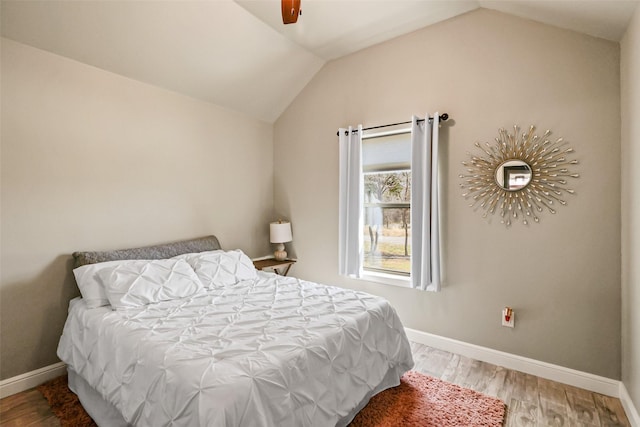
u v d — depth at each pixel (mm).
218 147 3639
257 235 4082
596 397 2236
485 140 2703
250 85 3566
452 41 2859
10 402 2193
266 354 1580
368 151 3451
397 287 3236
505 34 2607
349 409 1812
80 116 2604
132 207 2932
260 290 2682
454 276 2893
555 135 2410
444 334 2965
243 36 3010
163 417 1398
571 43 2344
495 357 2695
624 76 2088
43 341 2439
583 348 2350
